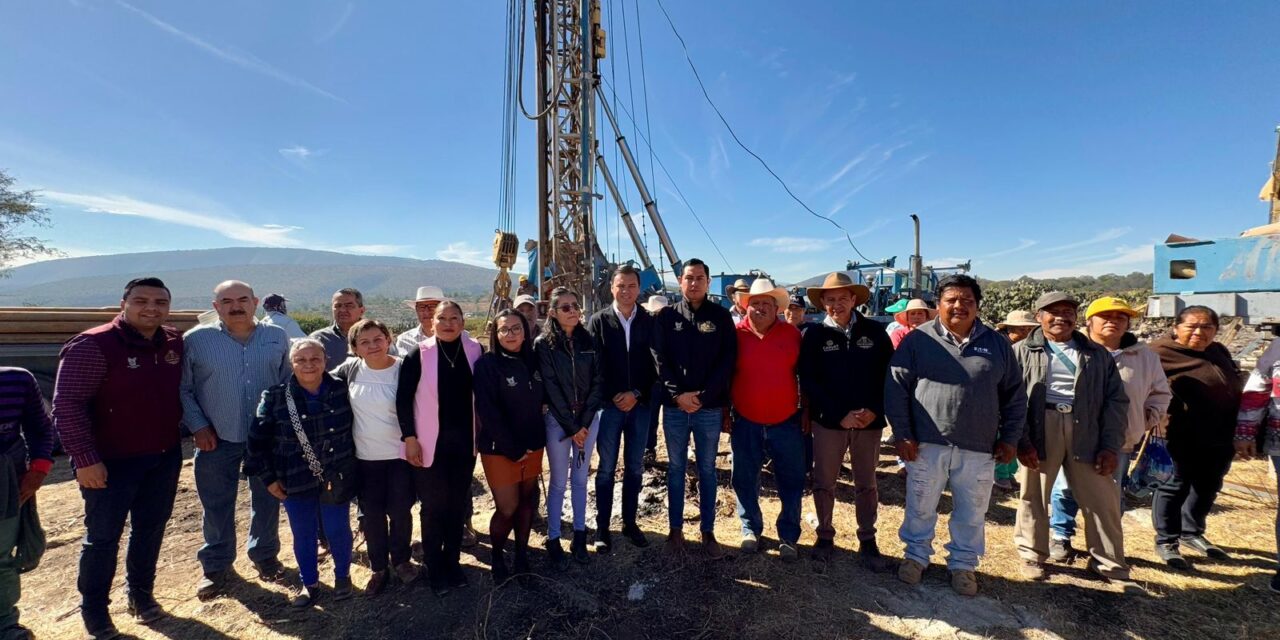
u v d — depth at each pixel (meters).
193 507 4.64
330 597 3.31
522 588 3.36
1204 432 3.48
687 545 3.88
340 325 4.38
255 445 3.07
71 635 2.92
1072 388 3.30
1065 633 2.85
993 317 17.34
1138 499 4.59
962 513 3.25
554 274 10.63
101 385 2.86
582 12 10.55
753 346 3.67
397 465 3.30
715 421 3.68
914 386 3.35
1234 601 3.09
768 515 4.45
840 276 3.66
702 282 3.63
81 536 4.14
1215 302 4.00
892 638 2.85
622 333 3.74
